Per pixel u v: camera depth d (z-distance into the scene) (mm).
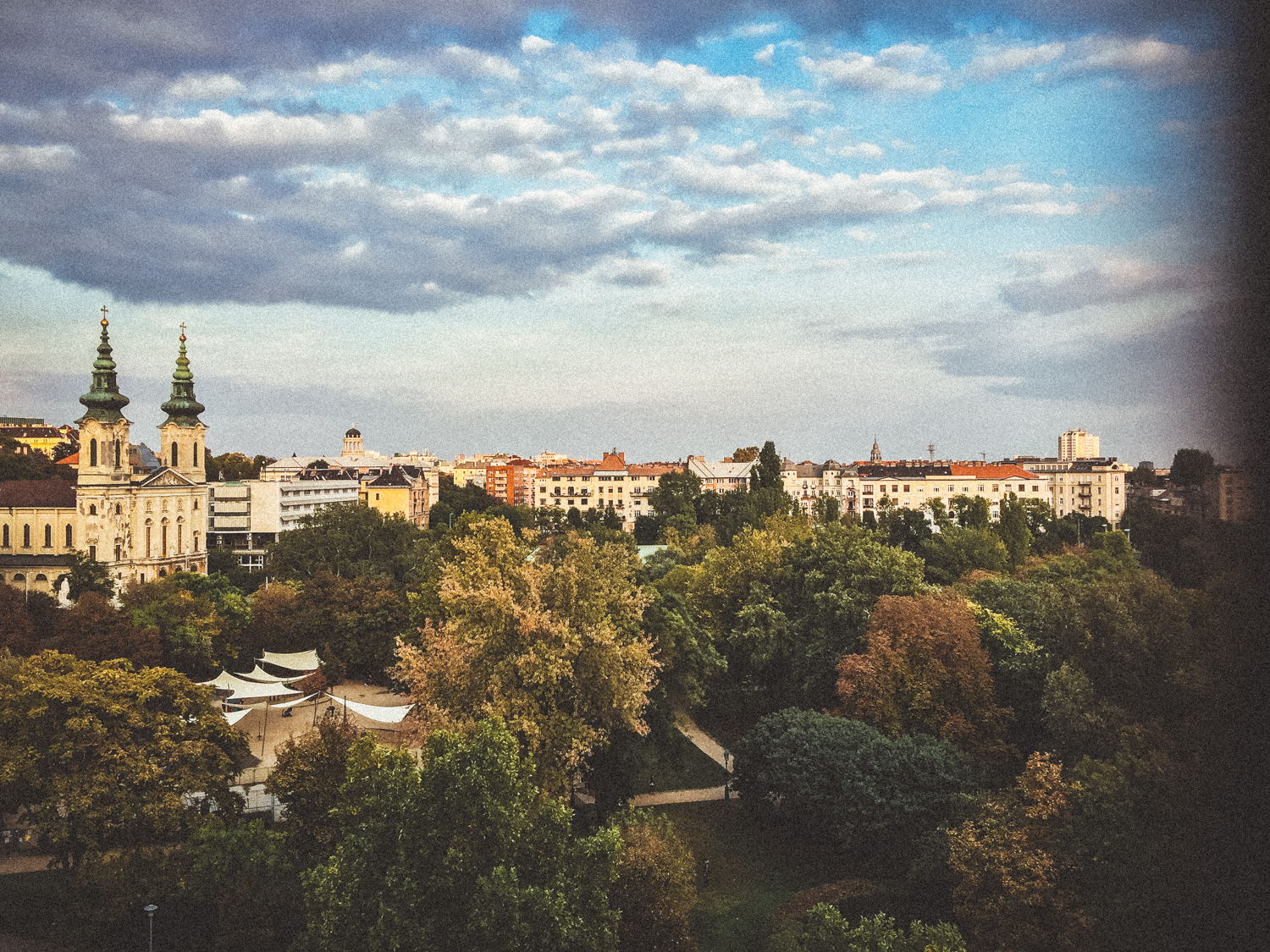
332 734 50812
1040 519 160875
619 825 46031
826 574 82062
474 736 37719
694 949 42750
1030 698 63219
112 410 137625
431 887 31891
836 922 37375
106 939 44656
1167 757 38781
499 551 62062
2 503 137750
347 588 107562
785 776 57812
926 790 53469
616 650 50375
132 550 139250
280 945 41875
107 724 48344
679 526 177500
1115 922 36906
